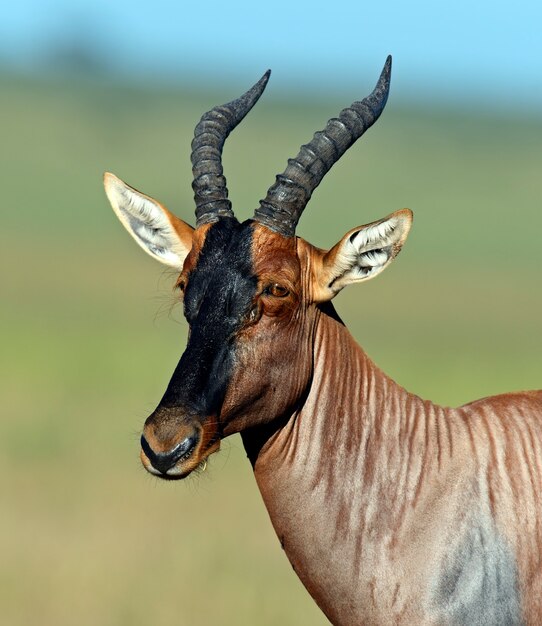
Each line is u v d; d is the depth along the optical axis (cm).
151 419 2702
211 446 2755
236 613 4706
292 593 4953
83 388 9331
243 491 6725
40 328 12194
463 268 17938
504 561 2811
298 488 2911
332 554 2877
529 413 2980
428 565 2816
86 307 13788
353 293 15212
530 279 17138
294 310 2867
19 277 15538
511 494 2861
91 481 6569
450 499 2859
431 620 2791
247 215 16975
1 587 4828
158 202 3102
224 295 2809
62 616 4634
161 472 2678
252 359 2808
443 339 11950
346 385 2967
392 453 2916
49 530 5616
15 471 6681
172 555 5344
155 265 17250
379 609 2834
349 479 2895
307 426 2923
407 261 18338
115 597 4797
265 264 2839
